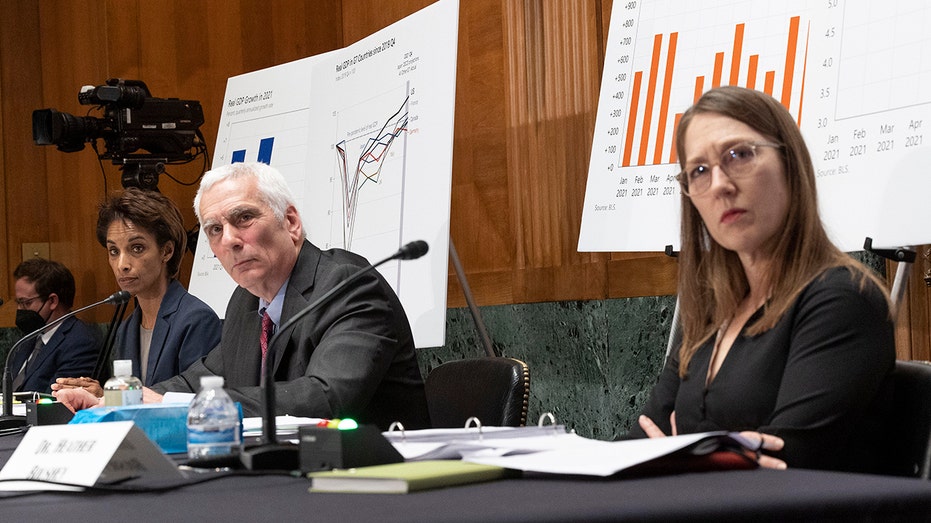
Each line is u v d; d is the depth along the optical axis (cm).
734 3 291
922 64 231
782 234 169
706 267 184
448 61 369
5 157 660
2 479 140
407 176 375
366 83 411
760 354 166
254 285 263
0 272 654
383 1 532
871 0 245
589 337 399
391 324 254
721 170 170
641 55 314
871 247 233
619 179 314
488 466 117
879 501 94
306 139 453
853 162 240
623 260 386
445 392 261
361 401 238
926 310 289
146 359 393
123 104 485
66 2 646
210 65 600
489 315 448
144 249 385
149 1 608
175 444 170
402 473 111
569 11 405
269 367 152
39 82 670
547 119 416
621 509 89
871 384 152
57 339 531
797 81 268
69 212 653
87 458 131
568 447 134
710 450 117
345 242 402
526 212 427
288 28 590
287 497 109
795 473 112
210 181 266
